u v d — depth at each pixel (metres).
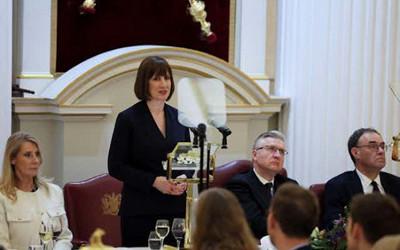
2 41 9.33
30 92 9.90
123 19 10.67
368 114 10.58
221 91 7.00
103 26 10.56
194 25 11.06
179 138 7.50
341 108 10.74
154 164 7.39
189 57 10.36
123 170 7.31
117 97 10.11
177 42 10.98
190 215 6.96
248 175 8.27
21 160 7.29
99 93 10.01
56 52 10.30
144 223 7.35
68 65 10.38
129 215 7.35
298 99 11.13
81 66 10.09
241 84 10.78
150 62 7.36
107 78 9.95
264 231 8.04
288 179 8.45
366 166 8.67
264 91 10.95
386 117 10.48
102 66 9.83
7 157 7.33
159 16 10.87
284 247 4.63
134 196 7.35
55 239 7.20
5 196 7.29
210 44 11.20
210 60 10.48
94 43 10.52
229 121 10.81
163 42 10.92
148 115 7.43
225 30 11.29
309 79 11.02
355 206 4.41
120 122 7.38
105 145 10.11
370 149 8.61
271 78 11.48
